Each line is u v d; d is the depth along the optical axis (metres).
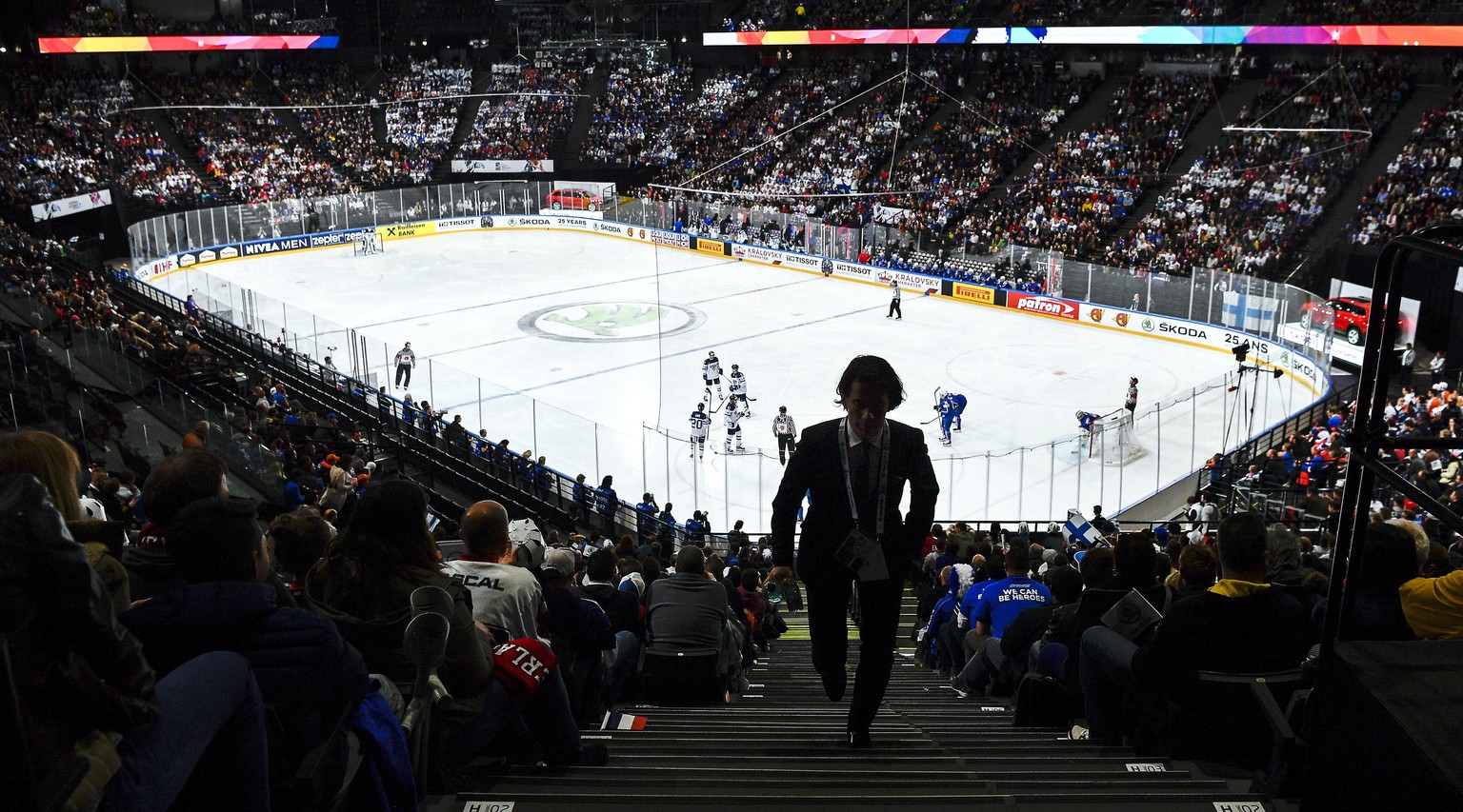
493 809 3.54
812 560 4.13
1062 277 40.44
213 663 2.40
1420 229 2.35
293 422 23.59
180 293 43.47
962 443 27.72
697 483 25.08
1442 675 2.45
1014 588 8.45
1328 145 41.12
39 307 27.17
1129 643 5.17
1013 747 4.88
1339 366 33.78
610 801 3.63
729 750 4.77
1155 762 4.31
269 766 2.64
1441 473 19.27
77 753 1.91
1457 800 2.01
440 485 23.59
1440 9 40.56
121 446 19.50
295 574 4.46
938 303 43.50
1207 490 23.17
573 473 25.97
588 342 38.09
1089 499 24.06
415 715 3.17
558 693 4.25
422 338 38.69
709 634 7.59
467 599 3.87
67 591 1.86
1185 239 41.03
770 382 33.00
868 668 4.37
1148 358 35.25
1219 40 46.59
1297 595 5.59
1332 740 2.57
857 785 3.94
